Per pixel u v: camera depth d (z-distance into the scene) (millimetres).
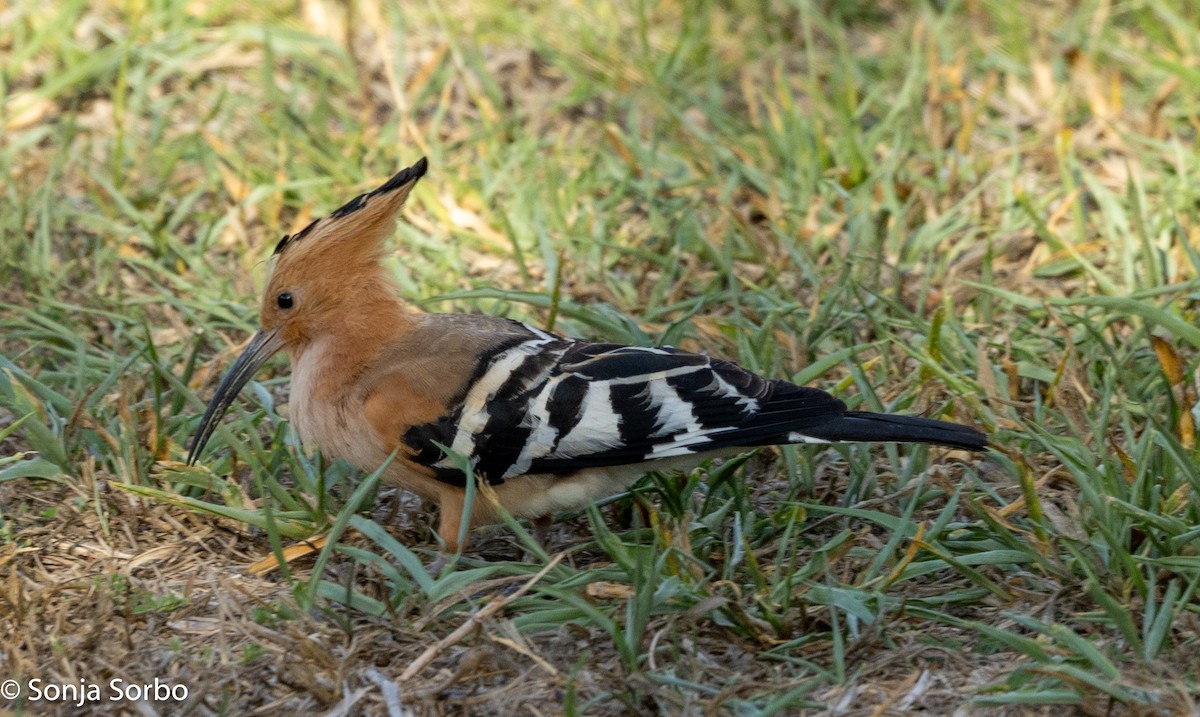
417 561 8008
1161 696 7195
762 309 11359
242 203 12961
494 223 13000
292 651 7723
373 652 7844
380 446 8742
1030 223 12664
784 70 15750
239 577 8633
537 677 7605
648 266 12578
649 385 8477
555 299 10219
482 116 14266
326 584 8078
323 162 13641
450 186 13477
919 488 8680
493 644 7781
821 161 13570
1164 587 8227
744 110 15062
